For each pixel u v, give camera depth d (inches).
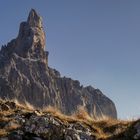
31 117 941.2
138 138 744.3
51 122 824.3
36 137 792.3
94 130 948.0
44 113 1059.9
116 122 1017.5
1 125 954.7
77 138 799.1
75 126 918.4
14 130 871.1
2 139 797.2
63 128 812.6
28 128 811.4
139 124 780.0
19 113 1064.2
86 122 998.4
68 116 1087.0
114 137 824.3
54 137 792.9
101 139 849.5
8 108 1171.3
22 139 790.5
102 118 1104.8
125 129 840.3
